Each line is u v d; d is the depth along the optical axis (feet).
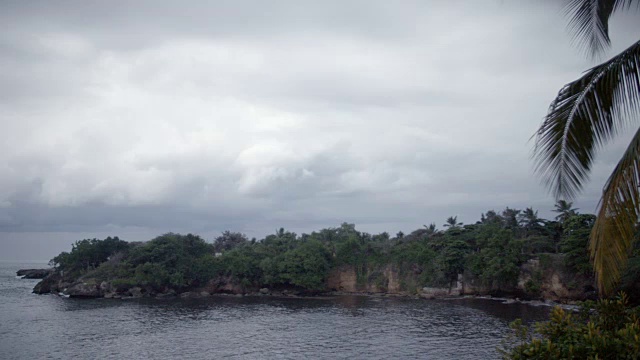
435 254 375.04
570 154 40.98
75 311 291.58
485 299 334.85
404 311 287.28
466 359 165.99
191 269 391.86
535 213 365.81
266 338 209.05
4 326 237.66
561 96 41.55
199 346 193.98
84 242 420.36
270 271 394.32
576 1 46.88
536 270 313.53
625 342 35.76
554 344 37.45
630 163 34.55
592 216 297.33
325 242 443.32
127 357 176.35
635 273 202.49
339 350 184.24
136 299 357.82
